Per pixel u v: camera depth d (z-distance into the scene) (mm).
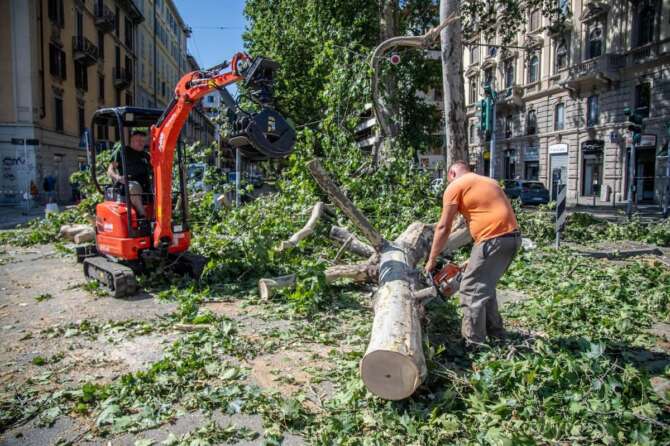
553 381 3795
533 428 3342
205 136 51438
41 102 30203
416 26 23578
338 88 12906
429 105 25781
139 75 50750
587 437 3256
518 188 29688
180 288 7289
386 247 6461
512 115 41938
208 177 11477
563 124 36000
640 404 3568
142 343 5145
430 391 3875
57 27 32250
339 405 3705
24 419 3645
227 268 7727
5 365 4652
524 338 4840
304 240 8516
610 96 31328
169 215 7125
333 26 20266
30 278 8289
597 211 25141
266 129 5855
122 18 45281
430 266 4809
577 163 34562
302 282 6227
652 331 5461
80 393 3977
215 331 5312
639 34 29078
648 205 28359
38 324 5859
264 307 6348
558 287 7078
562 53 35531
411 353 3578
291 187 10516
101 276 7438
